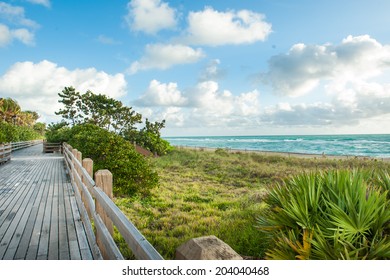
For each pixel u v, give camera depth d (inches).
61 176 431.8
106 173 142.2
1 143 665.6
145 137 1126.4
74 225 196.5
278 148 2509.8
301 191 177.9
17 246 160.2
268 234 184.5
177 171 706.8
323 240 141.6
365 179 214.5
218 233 241.4
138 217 305.7
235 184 547.2
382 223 146.6
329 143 3073.3
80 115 1261.1
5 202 265.7
